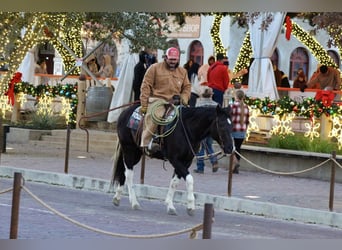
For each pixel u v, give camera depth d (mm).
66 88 27625
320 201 17234
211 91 21250
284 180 20484
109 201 16875
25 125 26719
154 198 17703
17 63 24656
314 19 20297
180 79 15578
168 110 15133
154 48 26516
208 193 17516
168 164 22641
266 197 17438
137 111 15617
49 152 23906
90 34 28969
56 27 24438
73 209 15352
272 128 23641
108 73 29906
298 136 22688
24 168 20047
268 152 21484
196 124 14906
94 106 26812
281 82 27969
